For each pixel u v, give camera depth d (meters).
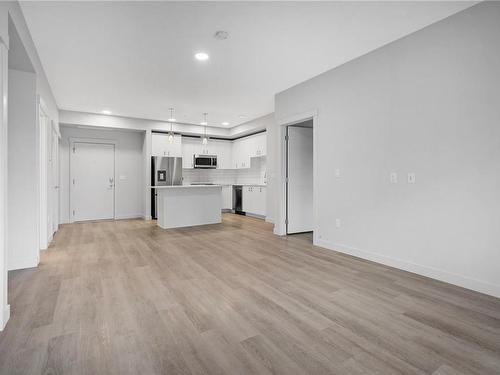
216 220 6.41
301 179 5.22
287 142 5.06
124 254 3.80
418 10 2.56
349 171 3.71
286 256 3.69
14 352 1.66
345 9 2.53
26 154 3.20
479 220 2.52
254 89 4.73
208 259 3.57
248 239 4.73
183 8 2.50
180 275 2.98
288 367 1.54
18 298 2.40
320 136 4.13
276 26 2.80
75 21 2.69
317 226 4.25
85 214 6.83
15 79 3.13
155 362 1.58
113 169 7.14
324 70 3.96
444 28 2.72
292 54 3.43
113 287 2.65
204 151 8.32
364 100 3.50
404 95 3.08
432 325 1.97
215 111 6.13
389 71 3.21
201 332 1.89
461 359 1.60
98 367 1.53
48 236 4.31
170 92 4.85
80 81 4.30
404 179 3.09
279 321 2.03
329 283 2.76
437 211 2.81
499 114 2.39
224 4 2.45
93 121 6.31
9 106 3.11
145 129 6.93
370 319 2.06
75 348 1.70
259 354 1.65
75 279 2.85
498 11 2.38
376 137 3.37
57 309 2.20
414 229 3.01
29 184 3.21
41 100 3.59
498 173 2.40
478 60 2.50
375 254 3.42
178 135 7.42
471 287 2.57
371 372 1.50
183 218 5.97
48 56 3.43
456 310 2.19
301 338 1.82
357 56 3.52
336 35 2.99
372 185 3.43
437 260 2.83
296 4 2.45
